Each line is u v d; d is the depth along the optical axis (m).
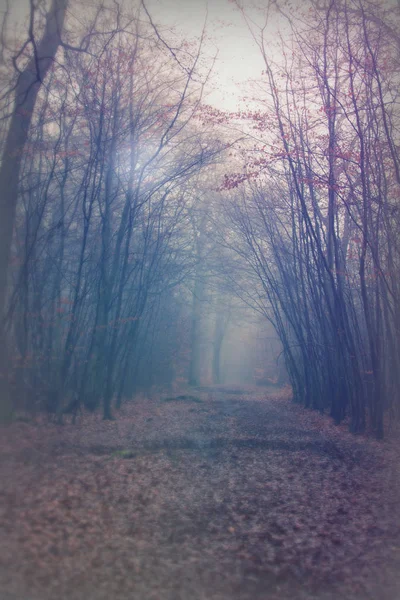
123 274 16.80
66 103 15.02
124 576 5.51
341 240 17.83
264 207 19.58
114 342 17.02
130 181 15.91
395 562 6.35
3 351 12.94
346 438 15.26
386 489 9.86
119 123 15.41
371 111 14.48
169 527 7.14
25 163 13.98
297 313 21.89
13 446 10.23
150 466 10.30
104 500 7.80
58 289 15.48
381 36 14.25
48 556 5.64
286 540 7.05
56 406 15.19
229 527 7.40
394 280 15.24
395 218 15.35
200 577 5.74
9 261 13.17
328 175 15.06
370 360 16.31
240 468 10.99
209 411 20.45
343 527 7.64
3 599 4.67
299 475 10.75
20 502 7.06
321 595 5.52
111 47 14.83
